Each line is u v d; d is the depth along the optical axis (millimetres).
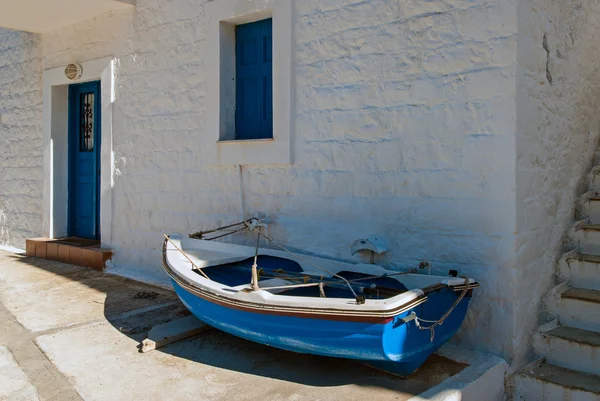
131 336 4473
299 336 3457
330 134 4918
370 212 4680
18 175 8828
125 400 3371
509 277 3906
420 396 3332
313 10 4988
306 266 4773
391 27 4492
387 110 4543
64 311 5156
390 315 3127
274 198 5383
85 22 7422
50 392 3475
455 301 3678
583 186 5023
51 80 8055
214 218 5941
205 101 5941
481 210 4039
